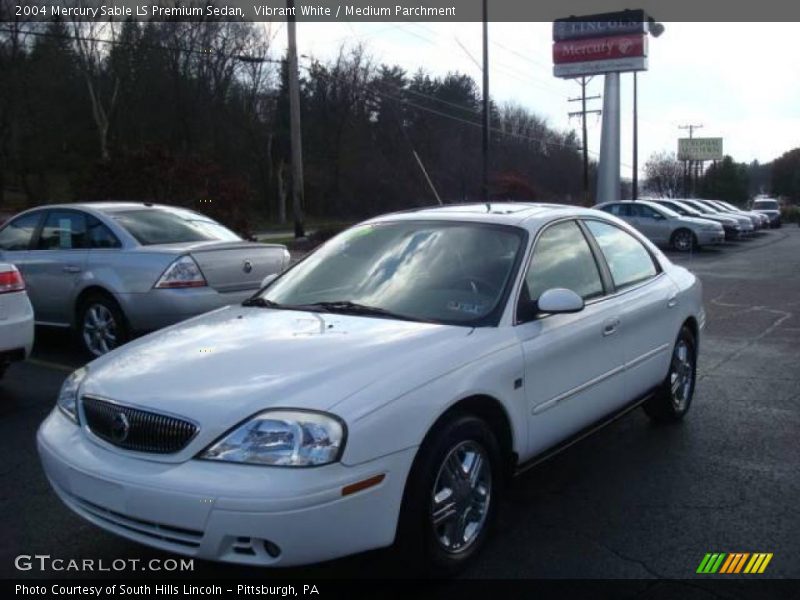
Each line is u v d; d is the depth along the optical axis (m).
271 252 8.31
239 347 3.73
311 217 64.88
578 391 4.46
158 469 3.17
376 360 3.49
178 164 19.08
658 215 24.89
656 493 4.61
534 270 4.39
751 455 5.27
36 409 6.27
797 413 6.25
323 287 4.62
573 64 41.88
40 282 8.20
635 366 5.09
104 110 49.06
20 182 55.06
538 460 4.23
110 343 7.79
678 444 5.50
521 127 74.25
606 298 4.89
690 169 89.25
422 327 3.90
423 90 65.94
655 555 3.83
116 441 3.36
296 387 3.26
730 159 94.00
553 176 73.69
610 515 4.30
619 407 4.98
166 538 3.14
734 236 28.88
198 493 3.03
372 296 4.38
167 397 3.31
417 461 3.36
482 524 3.74
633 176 50.78
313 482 3.02
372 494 3.15
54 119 47.69
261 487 2.99
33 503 4.43
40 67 44.69
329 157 64.69
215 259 7.68
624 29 40.53
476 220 4.69
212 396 3.26
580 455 5.28
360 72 63.28
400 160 63.78
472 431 3.63
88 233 8.08
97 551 3.89
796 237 33.53
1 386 6.99
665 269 5.86
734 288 14.99
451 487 3.55
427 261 4.50
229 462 3.08
